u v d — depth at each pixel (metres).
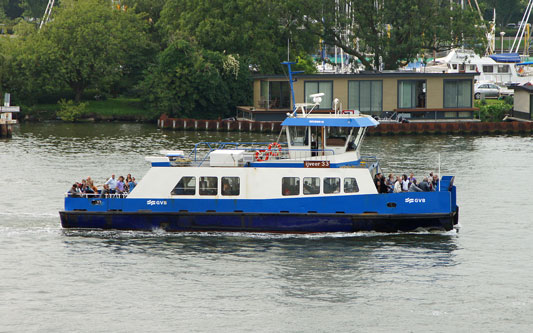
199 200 140.62
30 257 130.62
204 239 138.62
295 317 106.88
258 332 102.56
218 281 119.19
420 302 111.44
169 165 141.25
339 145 145.88
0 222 152.62
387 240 137.62
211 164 140.88
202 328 103.75
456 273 122.25
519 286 117.00
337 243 135.75
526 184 192.12
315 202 138.62
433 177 146.88
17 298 113.44
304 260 127.56
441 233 143.38
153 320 106.06
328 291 115.19
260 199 139.62
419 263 126.44
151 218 141.88
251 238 139.00
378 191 140.62
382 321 105.56
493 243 138.12
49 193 181.12
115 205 142.50
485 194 180.62
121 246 135.50
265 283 118.19
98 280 120.06
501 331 102.56
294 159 143.50
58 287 117.50
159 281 119.38
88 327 104.19
